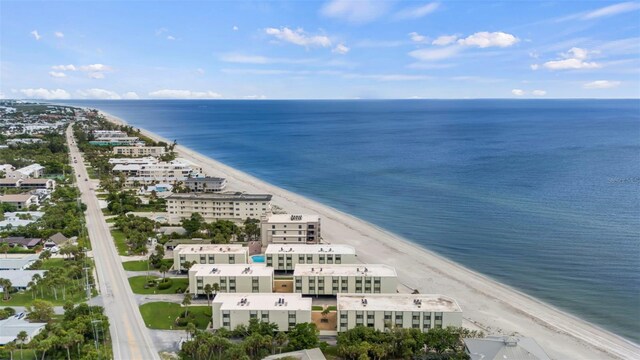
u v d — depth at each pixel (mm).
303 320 151750
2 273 194375
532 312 173875
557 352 146375
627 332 160375
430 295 165250
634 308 177250
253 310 151250
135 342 146250
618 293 189250
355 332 142375
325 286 182625
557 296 187250
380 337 140500
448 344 138000
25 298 178625
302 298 161250
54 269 193625
